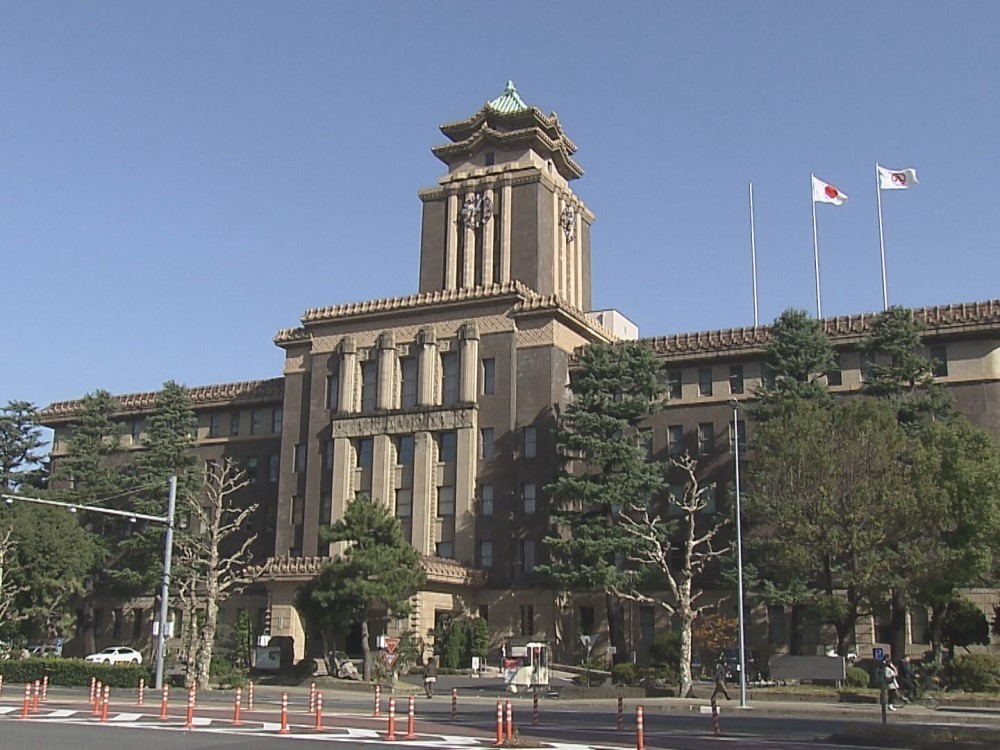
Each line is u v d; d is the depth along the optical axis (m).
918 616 63.56
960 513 50.00
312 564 67.69
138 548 78.88
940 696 45.09
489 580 72.56
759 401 63.88
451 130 91.50
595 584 61.94
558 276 87.38
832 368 65.56
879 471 50.00
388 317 80.88
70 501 81.12
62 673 55.72
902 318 62.19
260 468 90.44
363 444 79.25
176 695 49.53
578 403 67.31
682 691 49.38
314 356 82.81
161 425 83.75
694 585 70.00
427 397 77.31
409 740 26.42
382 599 57.41
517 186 86.44
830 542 49.81
